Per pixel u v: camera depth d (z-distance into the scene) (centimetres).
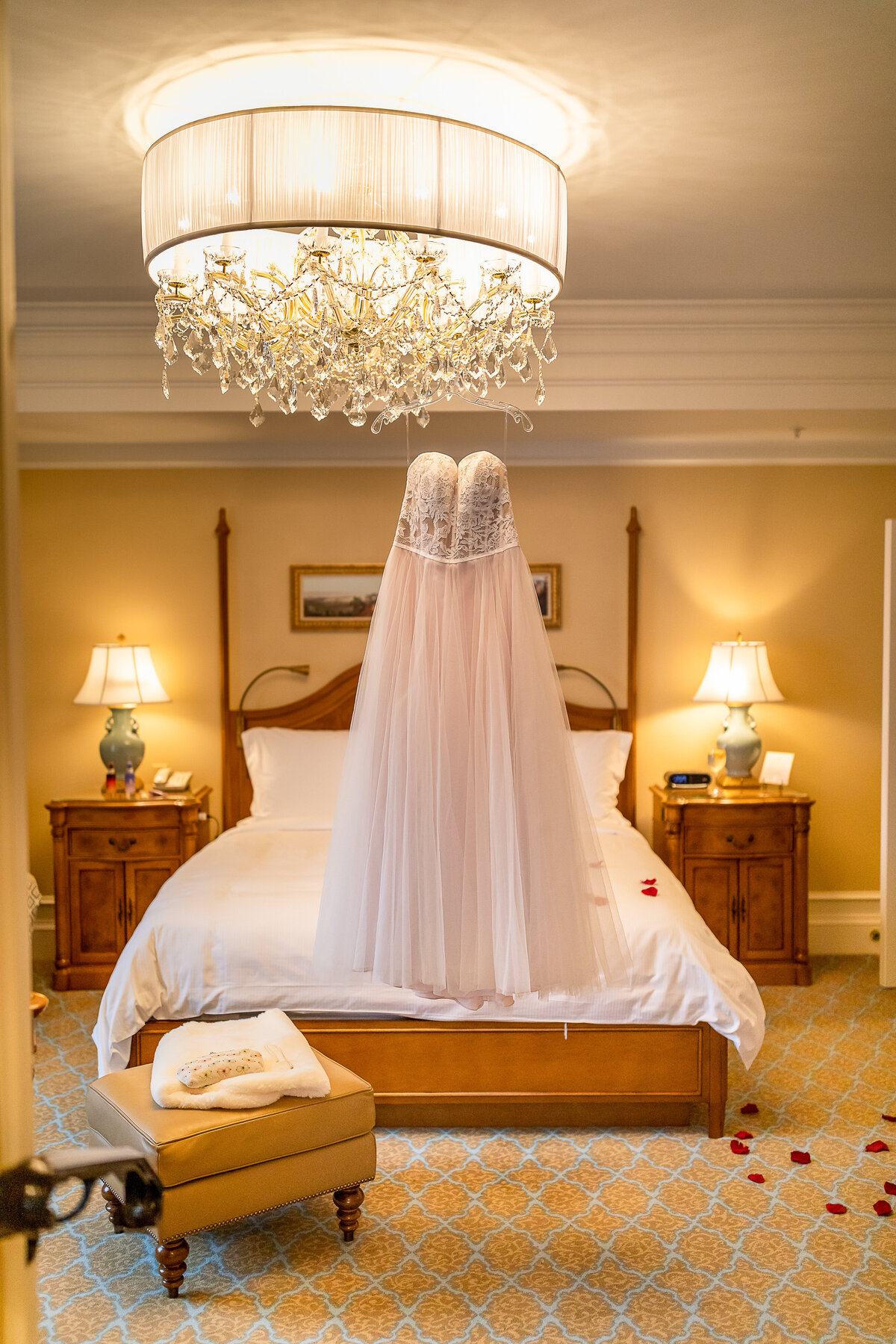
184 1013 338
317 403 271
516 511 532
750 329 411
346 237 274
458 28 213
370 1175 276
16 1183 108
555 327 412
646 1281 262
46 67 226
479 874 242
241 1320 248
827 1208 293
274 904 356
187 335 326
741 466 533
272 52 222
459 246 299
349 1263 270
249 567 533
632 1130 346
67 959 489
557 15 208
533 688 247
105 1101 271
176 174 235
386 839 246
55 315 404
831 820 540
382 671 255
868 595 536
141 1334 243
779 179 287
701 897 493
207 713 537
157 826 489
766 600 536
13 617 111
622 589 535
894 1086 377
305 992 337
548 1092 338
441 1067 338
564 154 271
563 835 245
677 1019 334
